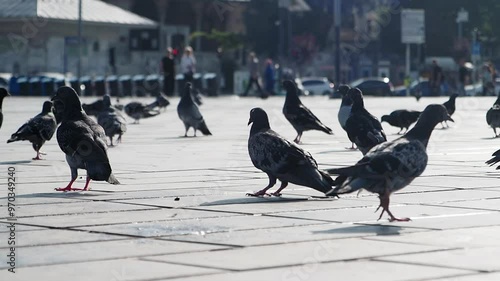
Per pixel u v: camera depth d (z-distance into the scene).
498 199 12.51
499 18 82.75
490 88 66.56
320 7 87.69
